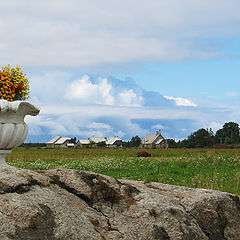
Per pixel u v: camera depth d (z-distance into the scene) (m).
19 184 4.51
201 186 12.01
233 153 30.03
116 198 5.30
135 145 129.00
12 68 8.18
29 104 6.95
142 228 4.82
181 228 5.00
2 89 7.79
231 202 5.98
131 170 19.48
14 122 6.93
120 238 4.60
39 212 4.20
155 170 18.53
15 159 27.23
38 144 127.06
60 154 41.78
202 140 96.75
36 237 3.96
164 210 5.14
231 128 109.12
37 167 20.27
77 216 4.57
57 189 5.02
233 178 13.58
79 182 5.27
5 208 4.09
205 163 21.16
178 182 13.93
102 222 4.80
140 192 5.55
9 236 3.83
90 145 108.38
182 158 24.41
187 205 5.53
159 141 126.62
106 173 18.22
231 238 5.50
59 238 4.07
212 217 5.55
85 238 4.23
